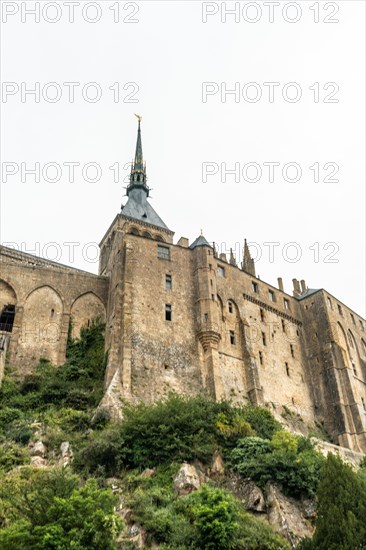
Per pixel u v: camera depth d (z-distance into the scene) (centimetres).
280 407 5300
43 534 2053
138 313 4822
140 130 10538
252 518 2948
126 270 5022
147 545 2616
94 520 2142
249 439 3631
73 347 5166
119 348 4612
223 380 4891
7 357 4828
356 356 6525
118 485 3156
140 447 3469
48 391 4394
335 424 5591
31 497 2478
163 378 4575
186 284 5306
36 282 5400
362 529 2427
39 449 3478
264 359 5531
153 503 2942
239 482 3344
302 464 3316
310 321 6406
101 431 3766
